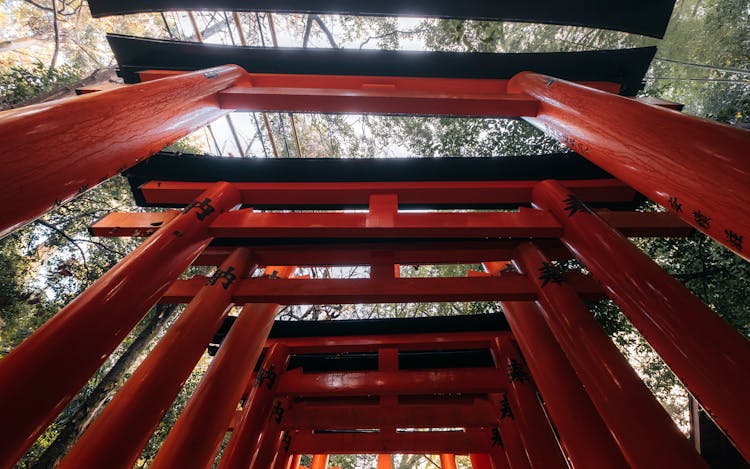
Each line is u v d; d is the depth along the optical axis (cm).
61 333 150
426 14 287
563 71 327
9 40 892
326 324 468
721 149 127
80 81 709
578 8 282
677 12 602
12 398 125
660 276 207
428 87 331
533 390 393
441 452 484
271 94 276
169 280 228
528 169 345
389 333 469
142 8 276
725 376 166
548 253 357
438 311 1038
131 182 341
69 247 695
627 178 174
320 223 291
